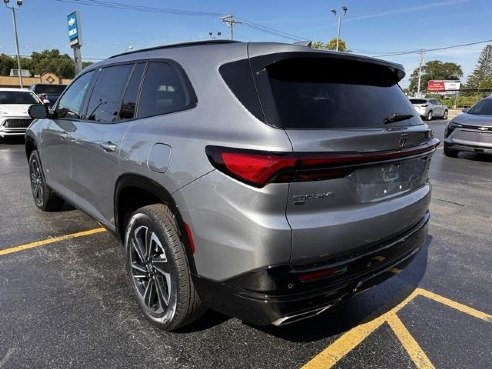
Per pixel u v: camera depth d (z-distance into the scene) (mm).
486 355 2830
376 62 2881
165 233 2705
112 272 3854
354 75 2877
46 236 4715
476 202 6836
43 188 5254
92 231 4887
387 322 3189
